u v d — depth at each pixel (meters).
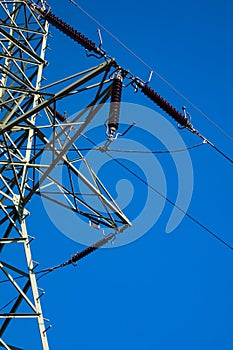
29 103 17.98
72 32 16.62
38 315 15.58
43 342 15.20
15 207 17.12
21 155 17.88
